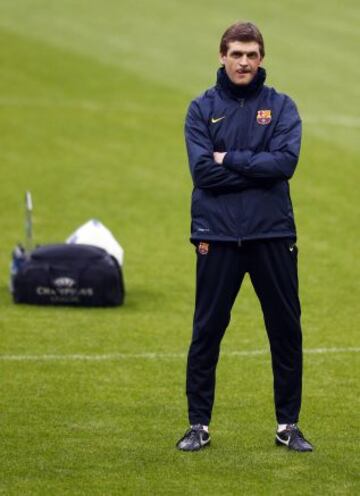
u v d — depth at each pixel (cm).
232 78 2648
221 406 3088
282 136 2642
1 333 3812
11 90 8200
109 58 9025
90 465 2638
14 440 2806
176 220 5653
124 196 6069
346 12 10425
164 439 2816
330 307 4216
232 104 2664
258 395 3184
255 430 2888
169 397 3167
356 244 5209
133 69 8769
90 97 8106
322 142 7069
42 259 4172
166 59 9025
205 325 2692
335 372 3412
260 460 2666
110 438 2823
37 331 3844
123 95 8169
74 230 5491
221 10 10406
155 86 8375
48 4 10462
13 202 5922
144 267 4797
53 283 4141
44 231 5456
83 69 8725
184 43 9425
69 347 3662
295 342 2706
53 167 6581
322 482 2539
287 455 2700
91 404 3098
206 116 2672
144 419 2975
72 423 2939
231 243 2658
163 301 4281
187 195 6116
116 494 2469
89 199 6006
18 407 3067
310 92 8200
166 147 7062
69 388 3241
